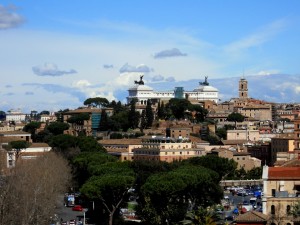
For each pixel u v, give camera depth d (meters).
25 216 191.00
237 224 195.12
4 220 182.12
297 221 195.00
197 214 179.00
